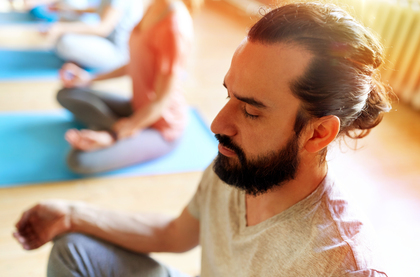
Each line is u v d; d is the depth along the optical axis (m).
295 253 0.57
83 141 1.75
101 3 2.82
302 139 0.53
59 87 2.69
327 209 0.57
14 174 1.77
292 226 0.58
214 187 0.77
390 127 2.72
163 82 1.67
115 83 2.91
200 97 2.87
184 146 2.18
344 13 0.51
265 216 0.63
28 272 1.34
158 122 1.94
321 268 0.53
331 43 0.48
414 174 2.22
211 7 5.79
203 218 0.80
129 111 2.01
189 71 3.33
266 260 0.61
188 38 1.67
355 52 0.49
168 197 1.79
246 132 0.55
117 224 0.88
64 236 0.84
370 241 0.55
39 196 1.68
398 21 2.91
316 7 0.51
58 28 2.66
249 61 0.51
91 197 1.72
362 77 0.51
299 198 0.59
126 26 3.05
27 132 2.11
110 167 1.85
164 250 0.89
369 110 0.58
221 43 4.25
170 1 1.63
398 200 1.97
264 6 0.62
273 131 0.54
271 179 0.57
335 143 0.61
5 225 1.51
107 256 0.82
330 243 0.54
